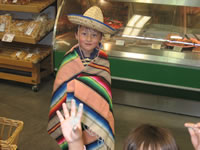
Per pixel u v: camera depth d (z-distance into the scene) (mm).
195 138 1043
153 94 3162
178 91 2926
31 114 3066
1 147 1600
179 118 3129
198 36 2938
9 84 3875
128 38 3029
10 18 3611
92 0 3293
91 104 1581
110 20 3232
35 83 3621
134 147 927
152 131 956
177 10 2986
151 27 3066
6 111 3096
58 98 1642
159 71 2863
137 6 3141
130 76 3004
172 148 913
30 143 2516
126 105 3391
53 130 1700
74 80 1578
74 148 970
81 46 1614
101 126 1616
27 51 3672
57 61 3225
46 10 4016
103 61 1671
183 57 2791
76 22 1553
